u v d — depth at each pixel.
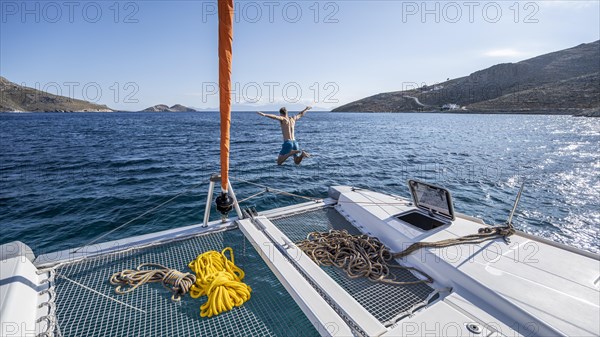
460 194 13.80
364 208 5.57
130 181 15.66
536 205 12.26
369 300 3.59
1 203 11.84
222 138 4.05
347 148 29.80
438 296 3.62
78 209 11.18
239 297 3.59
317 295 3.31
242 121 85.06
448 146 31.77
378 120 93.12
